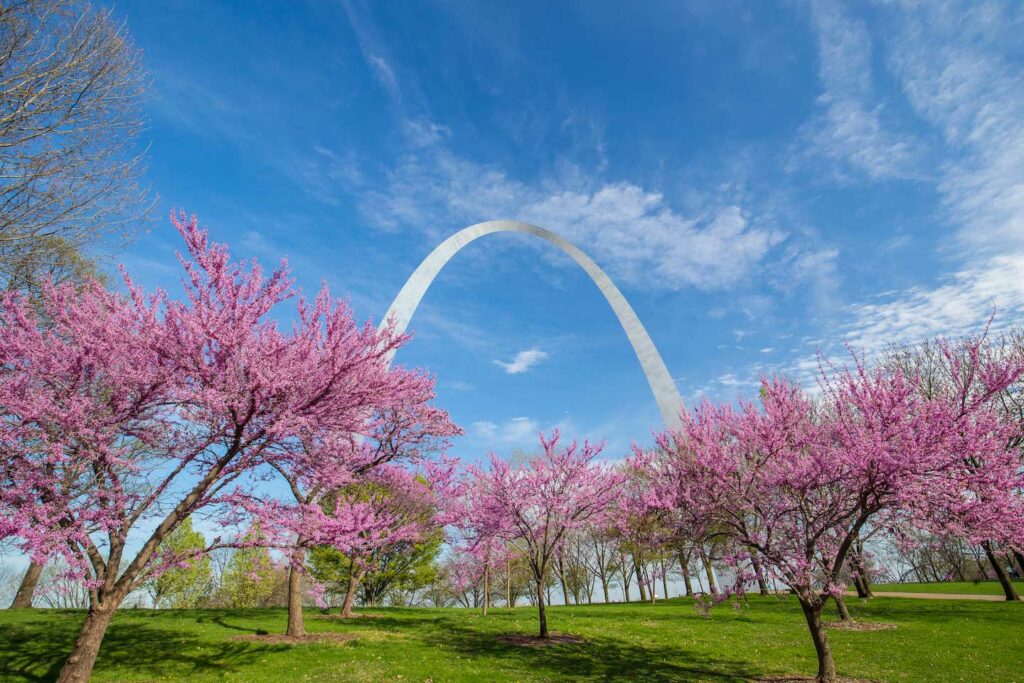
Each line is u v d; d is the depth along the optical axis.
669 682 10.65
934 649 13.30
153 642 13.02
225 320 9.04
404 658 12.30
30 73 9.73
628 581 34.56
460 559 23.27
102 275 13.92
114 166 11.16
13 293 9.59
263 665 11.33
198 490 9.03
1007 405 14.88
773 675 11.21
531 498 15.35
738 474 11.10
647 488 13.45
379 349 10.80
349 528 10.52
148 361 9.36
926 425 9.54
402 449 15.46
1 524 7.17
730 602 23.72
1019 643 13.84
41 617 16.00
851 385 10.31
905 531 10.28
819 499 11.01
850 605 21.94
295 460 10.05
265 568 9.98
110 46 10.70
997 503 9.37
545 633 15.08
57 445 8.10
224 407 8.91
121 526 8.73
